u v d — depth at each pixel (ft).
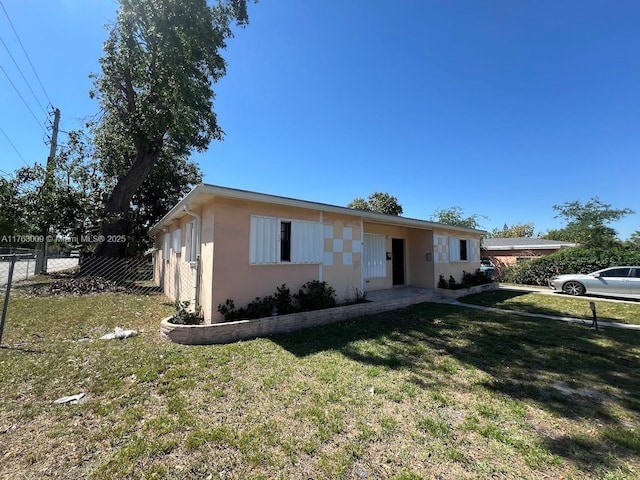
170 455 7.44
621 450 7.90
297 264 23.34
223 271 19.20
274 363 13.76
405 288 38.17
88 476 6.70
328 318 22.17
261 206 21.33
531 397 10.93
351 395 10.83
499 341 18.02
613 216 55.11
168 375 12.19
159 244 47.98
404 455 7.61
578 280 37.04
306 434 8.41
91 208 47.01
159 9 41.70
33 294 33.45
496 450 7.86
